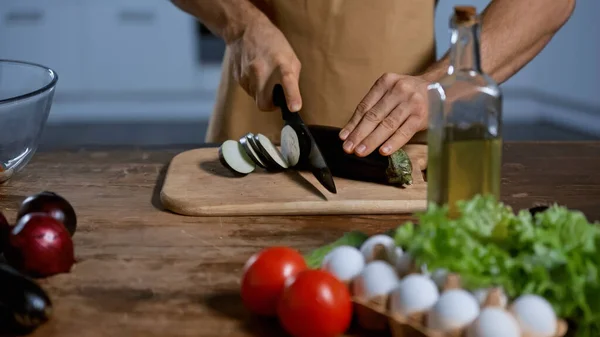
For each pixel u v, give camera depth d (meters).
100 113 3.51
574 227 0.82
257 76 1.52
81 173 1.41
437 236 0.81
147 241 1.11
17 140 1.30
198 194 1.25
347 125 1.34
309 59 1.67
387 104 1.34
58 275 1.00
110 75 3.43
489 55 1.49
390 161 1.27
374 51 1.65
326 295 0.81
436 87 0.93
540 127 3.45
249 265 0.88
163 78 3.45
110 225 1.17
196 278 0.99
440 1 3.24
